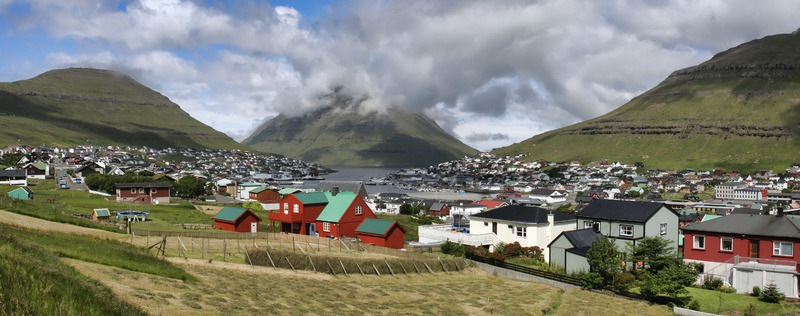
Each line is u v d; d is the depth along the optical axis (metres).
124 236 60.47
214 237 68.88
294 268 51.75
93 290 27.56
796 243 53.50
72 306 23.52
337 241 68.75
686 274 50.22
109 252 41.16
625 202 72.06
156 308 29.69
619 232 68.50
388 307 41.88
